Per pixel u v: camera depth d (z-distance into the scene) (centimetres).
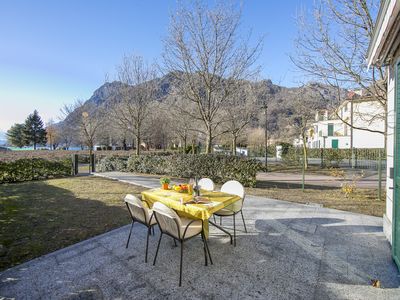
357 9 632
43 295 240
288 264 301
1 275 275
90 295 240
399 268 279
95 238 384
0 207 573
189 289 249
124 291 246
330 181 1059
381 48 315
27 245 361
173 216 271
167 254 330
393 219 305
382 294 242
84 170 1538
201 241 373
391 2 249
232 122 1172
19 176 989
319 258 316
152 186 851
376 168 1592
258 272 282
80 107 2073
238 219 483
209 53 887
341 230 418
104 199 661
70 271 284
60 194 726
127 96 1385
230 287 253
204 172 935
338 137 2830
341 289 250
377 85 645
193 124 1502
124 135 2300
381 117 741
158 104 1427
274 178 1167
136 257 321
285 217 496
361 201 643
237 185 421
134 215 345
